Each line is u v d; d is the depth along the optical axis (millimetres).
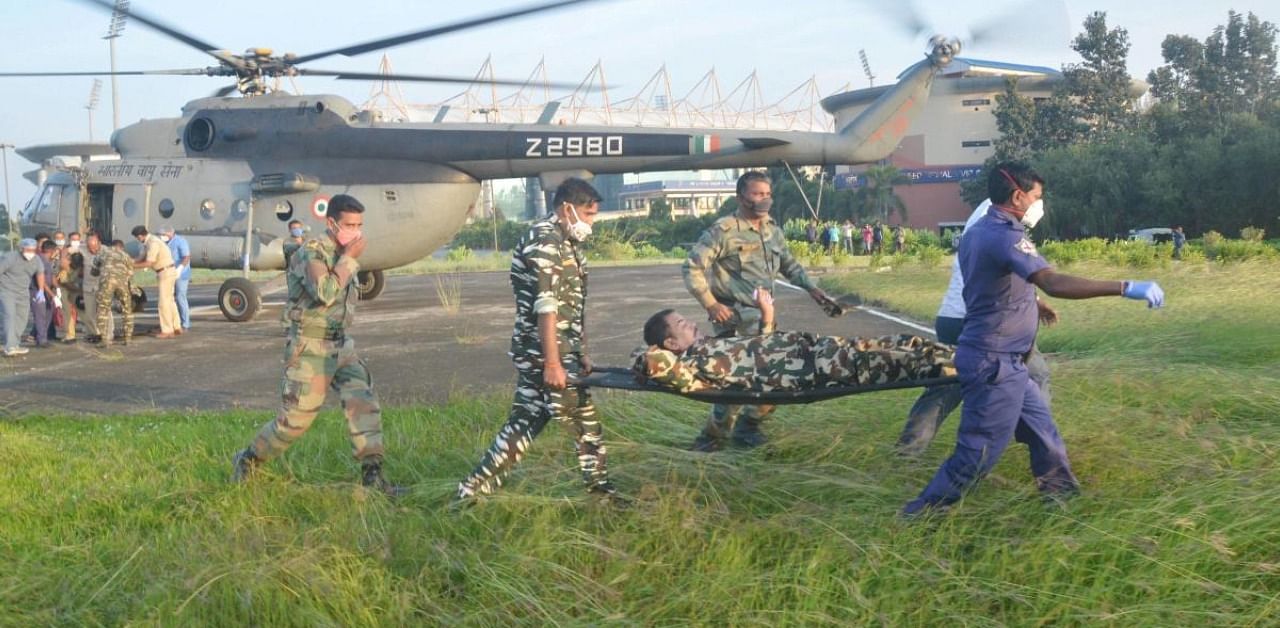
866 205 68875
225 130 15539
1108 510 3662
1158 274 17000
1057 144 67500
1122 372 6434
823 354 4211
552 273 4219
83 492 4812
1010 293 3812
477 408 6570
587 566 3508
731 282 5297
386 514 4152
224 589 3277
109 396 8578
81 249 15625
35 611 3365
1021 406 3893
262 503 4406
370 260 15633
